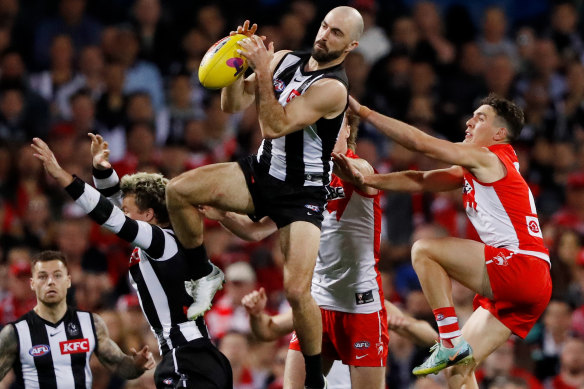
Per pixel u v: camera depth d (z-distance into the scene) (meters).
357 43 22.52
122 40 50.34
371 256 26.52
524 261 23.66
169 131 48.47
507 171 23.94
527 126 51.22
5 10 51.22
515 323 24.06
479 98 51.88
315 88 21.86
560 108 52.97
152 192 23.12
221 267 40.44
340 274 26.47
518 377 33.41
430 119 50.16
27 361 25.14
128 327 34.88
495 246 23.94
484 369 35.75
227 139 47.94
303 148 22.30
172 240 22.48
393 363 35.97
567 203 46.94
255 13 54.38
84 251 40.41
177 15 53.47
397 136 23.36
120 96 48.28
